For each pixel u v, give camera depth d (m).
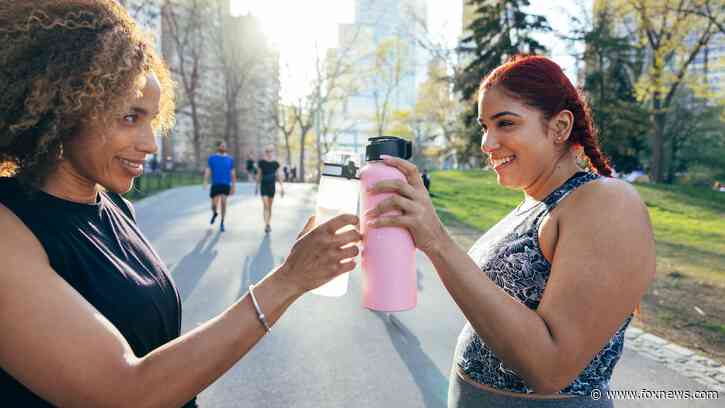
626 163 30.84
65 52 0.94
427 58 45.06
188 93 37.47
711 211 14.34
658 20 20.86
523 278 1.27
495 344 1.05
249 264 7.07
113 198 1.39
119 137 1.01
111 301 1.01
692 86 20.12
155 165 30.17
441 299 5.52
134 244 1.21
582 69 27.19
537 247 1.26
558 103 1.27
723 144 39.56
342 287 1.21
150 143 1.06
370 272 1.14
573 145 1.37
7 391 0.91
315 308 5.05
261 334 0.90
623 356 3.97
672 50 20.45
